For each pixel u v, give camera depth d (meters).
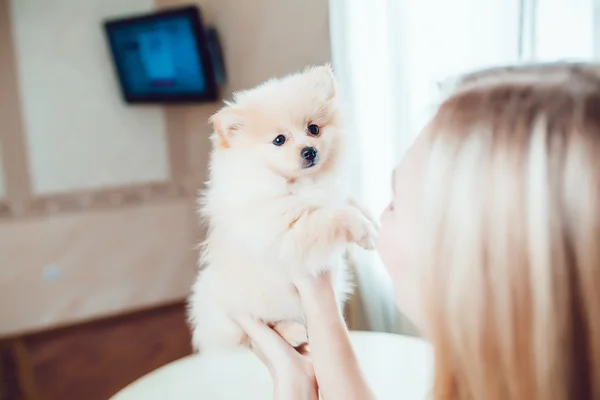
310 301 0.92
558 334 0.48
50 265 3.45
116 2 3.38
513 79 0.56
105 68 3.40
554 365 0.48
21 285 3.40
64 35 3.29
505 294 0.50
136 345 3.39
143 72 3.23
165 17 2.97
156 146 3.60
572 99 0.50
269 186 1.07
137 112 3.51
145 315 3.72
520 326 0.50
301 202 1.04
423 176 0.59
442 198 0.55
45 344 3.41
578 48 1.37
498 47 1.52
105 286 3.61
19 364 3.19
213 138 1.17
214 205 1.13
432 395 0.60
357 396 0.81
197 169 3.68
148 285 3.72
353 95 1.96
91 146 3.44
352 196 1.21
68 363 3.21
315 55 2.36
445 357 0.57
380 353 1.18
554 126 0.49
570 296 0.47
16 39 3.19
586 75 0.53
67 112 3.36
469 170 0.53
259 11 2.82
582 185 0.47
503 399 0.52
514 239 0.49
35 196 3.36
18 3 3.17
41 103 3.29
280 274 1.03
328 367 0.84
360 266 1.95
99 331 3.56
